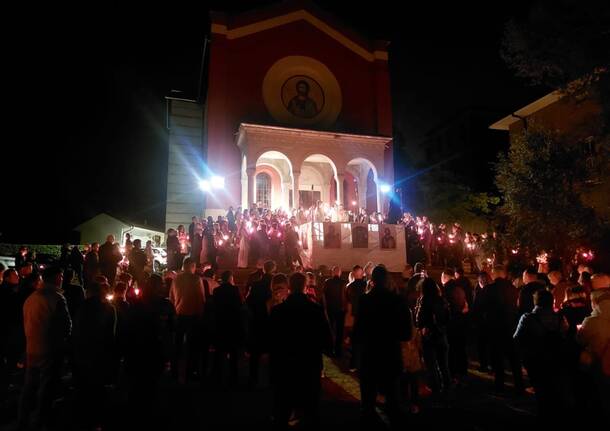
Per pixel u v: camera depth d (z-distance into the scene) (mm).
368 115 24938
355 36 25453
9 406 7078
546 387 5535
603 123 14383
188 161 26891
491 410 6672
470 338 12602
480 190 35875
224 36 22969
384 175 23312
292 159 21250
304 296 5176
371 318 5805
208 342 8453
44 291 6250
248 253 16250
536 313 5750
